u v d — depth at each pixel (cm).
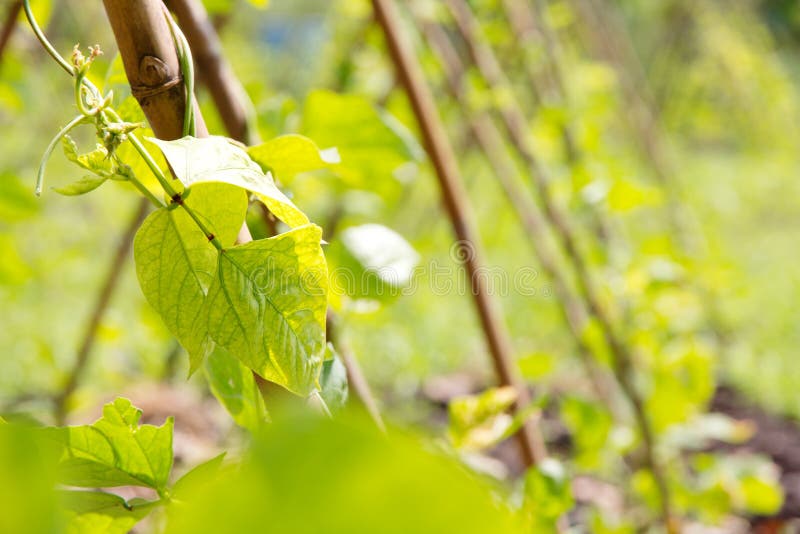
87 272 532
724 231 878
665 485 248
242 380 92
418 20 254
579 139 316
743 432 271
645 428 250
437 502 44
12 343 419
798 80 1346
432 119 164
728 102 1126
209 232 79
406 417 441
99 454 79
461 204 168
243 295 79
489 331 172
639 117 564
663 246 293
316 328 79
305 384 79
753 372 513
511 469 370
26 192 187
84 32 470
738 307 616
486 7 291
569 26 526
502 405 120
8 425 58
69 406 250
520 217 274
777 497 263
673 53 820
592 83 380
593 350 258
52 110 438
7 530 54
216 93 101
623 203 245
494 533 44
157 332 274
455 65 262
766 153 1064
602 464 271
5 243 202
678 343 286
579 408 216
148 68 83
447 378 508
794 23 1541
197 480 80
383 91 291
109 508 79
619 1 1248
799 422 455
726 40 852
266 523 45
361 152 117
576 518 327
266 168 94
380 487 44
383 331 504
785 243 854
